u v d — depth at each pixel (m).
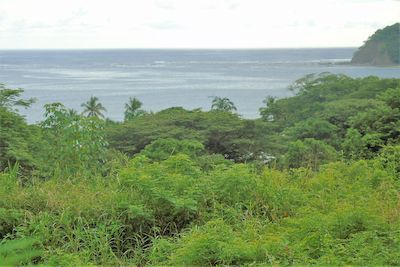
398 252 4.60
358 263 4.48
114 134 40.03
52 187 6.54
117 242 5.62
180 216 6.11
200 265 4.79
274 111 54.41
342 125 40.41
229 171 6.73
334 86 55.72
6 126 23.28
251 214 6.17
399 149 9.62
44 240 5.34
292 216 6.36
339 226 5.33
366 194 6.75
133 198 6.12
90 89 142.00
